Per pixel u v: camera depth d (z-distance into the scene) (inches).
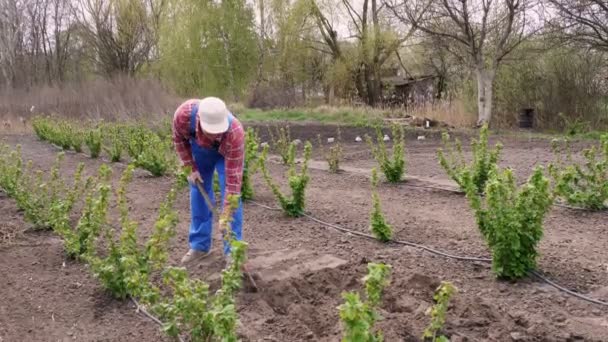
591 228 254.8
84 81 1114.1
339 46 1320.1
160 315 138.6
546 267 201.3
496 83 868.0
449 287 119.4
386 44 1231.5
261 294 176.4
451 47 962.7
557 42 768.3
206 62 1321.4
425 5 823.1
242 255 130.5
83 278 198.1
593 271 197.5
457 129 788.6
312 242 236.5
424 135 722.8
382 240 236.4
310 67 1437.0
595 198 284.8
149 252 169.5
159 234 165.2
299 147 641.0
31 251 229.0
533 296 177.2
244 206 309.9
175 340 147.6
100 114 902.4
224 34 1317.7
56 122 763.4
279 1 1282.0
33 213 261.0
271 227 263.4
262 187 366.3
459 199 322.7
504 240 187.2
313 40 1348.4
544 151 545.0
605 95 814.5
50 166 478.6
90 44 1370.6
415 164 475.5
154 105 932.0
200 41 1316.4
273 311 167.5
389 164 378.3
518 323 157.8
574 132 744.3
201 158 203.6
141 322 164.2
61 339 156.8
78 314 171.6
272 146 656.4
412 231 249.9
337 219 274.7
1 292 188.7
